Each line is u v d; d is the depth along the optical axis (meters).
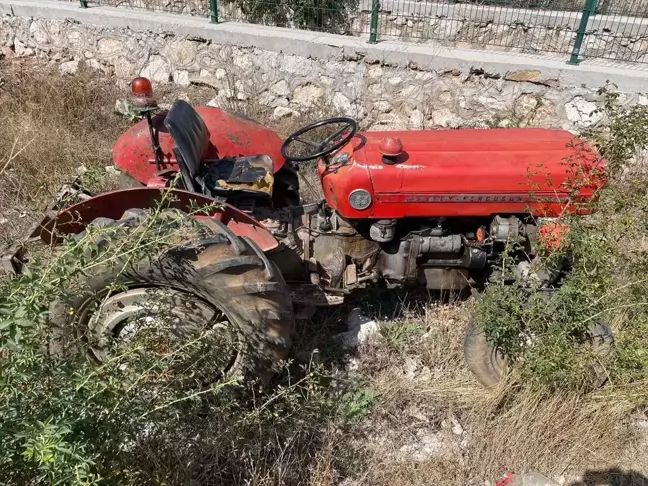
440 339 3.38
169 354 2.27
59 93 5.88
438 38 7.04
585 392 3.02
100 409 1.95
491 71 5.68
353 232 3.20
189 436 2.49
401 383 3.16
